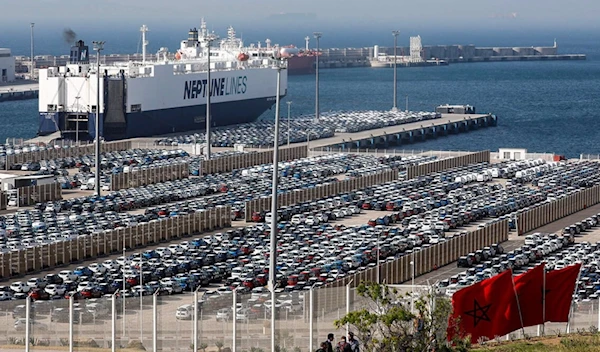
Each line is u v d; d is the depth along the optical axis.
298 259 175.12
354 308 97.94
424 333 84.56
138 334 94.19
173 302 102.62
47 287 150.38
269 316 96.12
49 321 93.88
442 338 85.00
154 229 193.12
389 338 84.31
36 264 167.88
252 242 190.00
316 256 177.88
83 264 172.62
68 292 149.00
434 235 198.88
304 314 96.62
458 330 86.62
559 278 93.25
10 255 163.38
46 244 170.75
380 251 181.38
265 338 94.94
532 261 180.50
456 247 182.38
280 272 164.50
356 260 173.88
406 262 165.25
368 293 88.06
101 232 182.50
